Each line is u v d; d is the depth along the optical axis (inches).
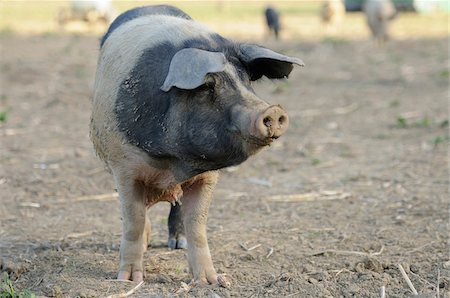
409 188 581.3
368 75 1197.1
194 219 387.9
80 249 452.1
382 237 470.0
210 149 329.7
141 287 384.2
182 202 390.9
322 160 680.4
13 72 1181.7
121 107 359.6
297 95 1025.5
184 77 309.1
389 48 1537.9
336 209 534.9
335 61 1381.6
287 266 419.8
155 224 506.3
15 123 820.0
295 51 1507.1
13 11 2394.2
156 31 369.7
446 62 1289.4
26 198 561.0
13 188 582.9
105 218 520.1
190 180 380.8
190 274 399.9
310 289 376.8
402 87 1071.0
